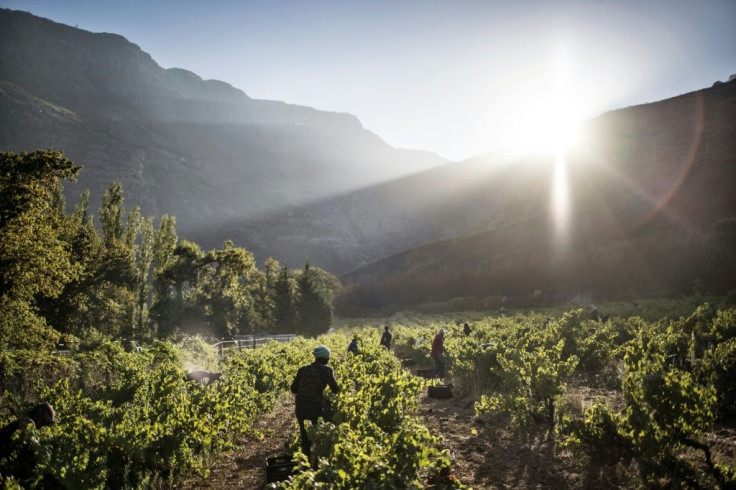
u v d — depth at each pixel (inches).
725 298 1229.1
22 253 695.1
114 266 1879.9
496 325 1137.4
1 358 382.3
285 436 347.9
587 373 496.7
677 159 4549.7
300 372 271.9
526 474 240.8
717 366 306.8
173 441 250.8
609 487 215.8
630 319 768.9
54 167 695.1
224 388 363.9
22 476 201.0
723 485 197.2
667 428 225.1
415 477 191.9
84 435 221.6
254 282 2795.3
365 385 313.1
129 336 1689.2
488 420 350.9
